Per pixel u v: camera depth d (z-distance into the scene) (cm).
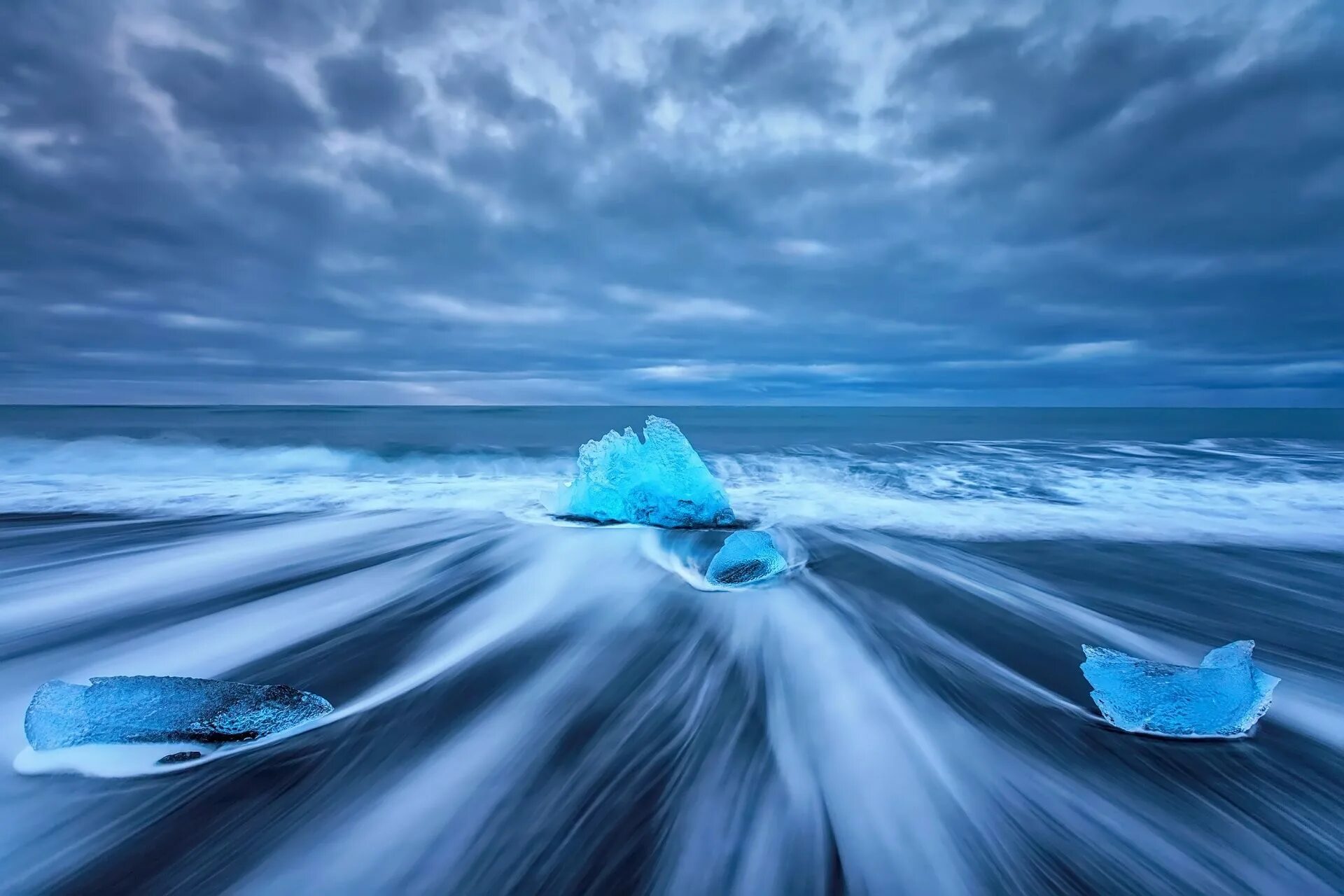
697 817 234
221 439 1486
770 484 1106
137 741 256
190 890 199
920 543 691
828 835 225
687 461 796
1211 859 215
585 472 819
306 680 354
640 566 606
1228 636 432
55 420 2336
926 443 1797
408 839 222
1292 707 325
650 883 202
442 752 278
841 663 382
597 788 252
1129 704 300
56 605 472
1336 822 233
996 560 623
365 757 273
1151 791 251
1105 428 2497
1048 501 936
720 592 529
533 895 198
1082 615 471
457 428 2175
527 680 356
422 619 459
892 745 286
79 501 870
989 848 219
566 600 506
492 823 231
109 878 204
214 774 254
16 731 287
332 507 864
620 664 380
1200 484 1064
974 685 351
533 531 747
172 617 453
